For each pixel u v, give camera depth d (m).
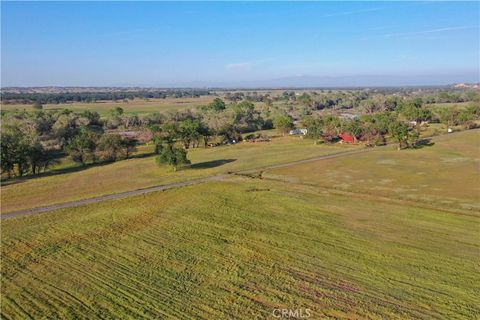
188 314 25.61
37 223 43.94
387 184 58.41
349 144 98.38
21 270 32.38
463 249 34.78
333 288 28.52
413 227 40.31
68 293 28.55
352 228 40.41
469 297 26.97
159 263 33.22
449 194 52.03
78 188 60.81
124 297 27.84
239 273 31.16
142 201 52.00
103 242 38.03
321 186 58.34
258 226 41.62
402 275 30.22
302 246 36.12
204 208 48.25
